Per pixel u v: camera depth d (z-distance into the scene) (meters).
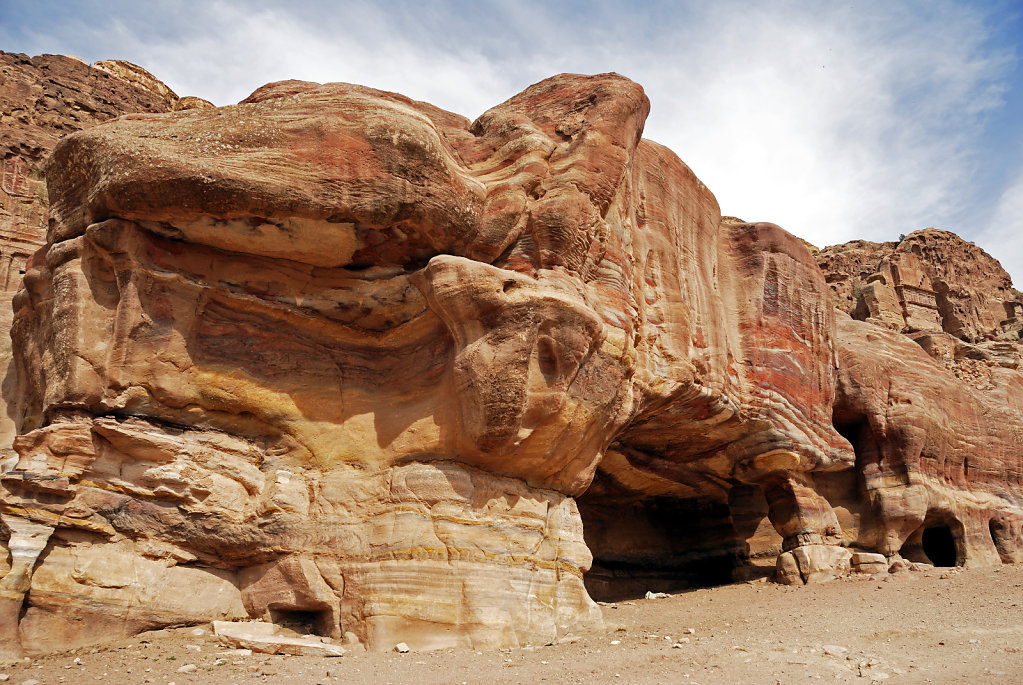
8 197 20.28
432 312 11.84
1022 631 11.05
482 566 10.96
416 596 10.58
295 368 11.98
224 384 11.45
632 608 14.61
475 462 11.47
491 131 13.50
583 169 12.91
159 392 10.99
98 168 11.18
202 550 11.05
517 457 11.61
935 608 12.87
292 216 11.08
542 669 9.22
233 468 11.27
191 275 11.42
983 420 23.38
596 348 11.98
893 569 17.86
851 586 15.73
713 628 11.97
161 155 10.78
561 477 12.34
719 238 18.53
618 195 13.85
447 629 10.51
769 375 17.48
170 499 10.70
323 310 12.11
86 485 10.27
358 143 11.32
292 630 11.00
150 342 11.02
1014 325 38.53
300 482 11.56
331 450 11.77
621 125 13.68
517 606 11.02
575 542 12.38
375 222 11.28
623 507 19.67
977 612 12.37
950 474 21.66
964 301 37.03
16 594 9.31
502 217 12.07
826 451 18.55
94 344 10.86
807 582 16.92
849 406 20.23
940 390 21.97
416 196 11.31
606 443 12.89
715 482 18.97
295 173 11.02
